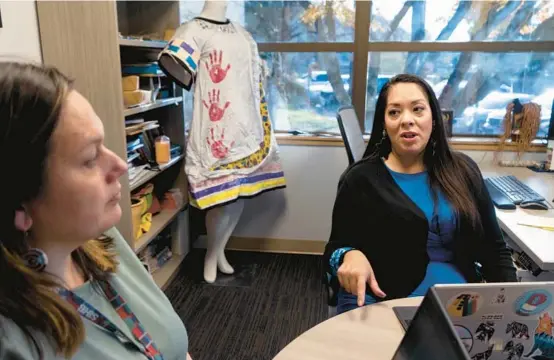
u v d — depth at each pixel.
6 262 0.65
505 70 2.92
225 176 2.58
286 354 1.03
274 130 3.22
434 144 1.52
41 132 0.65
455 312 0.89
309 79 3.09
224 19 2.53
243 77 2.55
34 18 1.93
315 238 3.21
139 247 2.28
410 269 1.48
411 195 1.50
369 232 1.52
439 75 2.97
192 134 2.52
